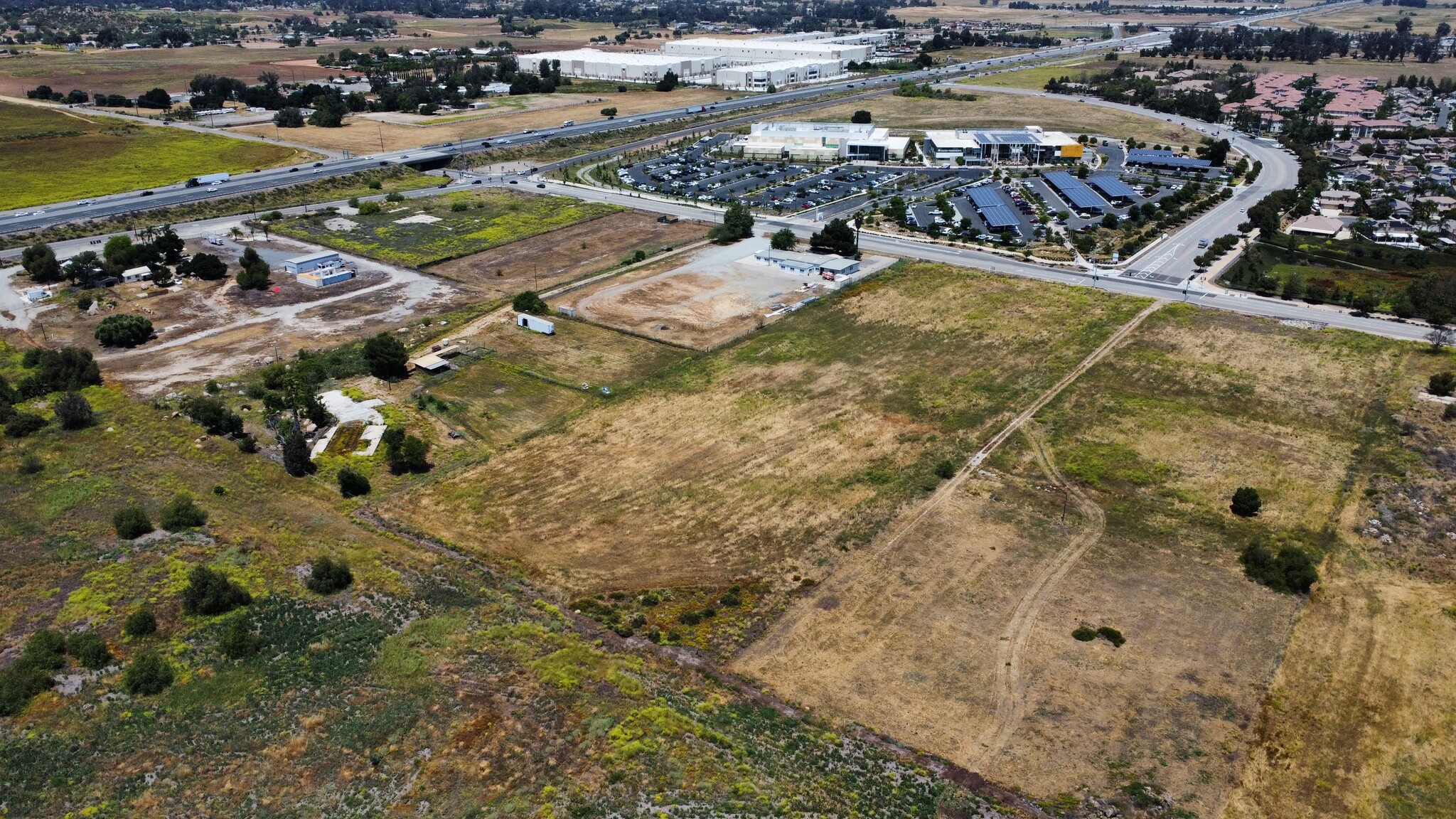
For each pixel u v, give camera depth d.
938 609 63.28
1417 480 77.06
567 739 52.38
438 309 117.06
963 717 54.34
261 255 136.88
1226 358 99.50
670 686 56.78
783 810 47.84
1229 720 53.78
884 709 55.03
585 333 109.62
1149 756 51.53
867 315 114.00
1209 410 89.06
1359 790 49.22
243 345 106.00
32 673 56.12
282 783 49.47
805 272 128.25
